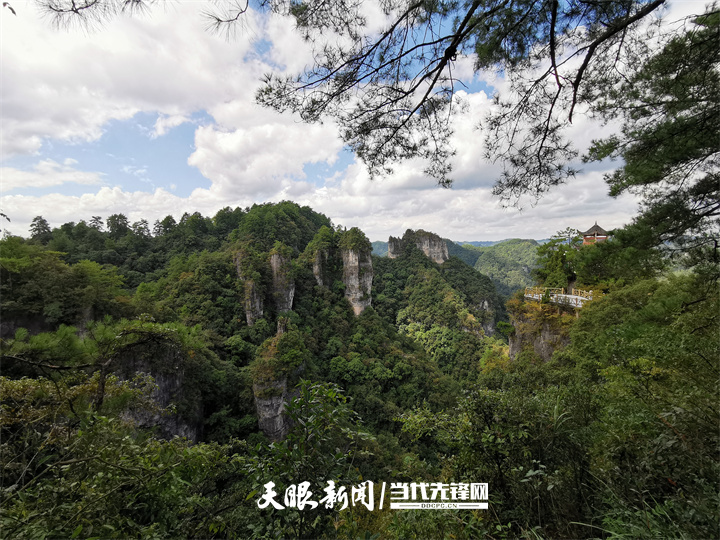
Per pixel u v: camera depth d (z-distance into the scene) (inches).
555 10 111.3
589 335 424.2
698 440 99.9
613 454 116.7
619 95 157.2
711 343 153.9
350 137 137.9
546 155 152.9
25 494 91.2
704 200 183.5
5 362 182.1
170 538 101.1
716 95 152.6
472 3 108.3
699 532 77.9
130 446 105.8
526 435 127.5
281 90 118.6
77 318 720.3
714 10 128.8
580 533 106.7
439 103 132.9
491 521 119.7
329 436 98.0
